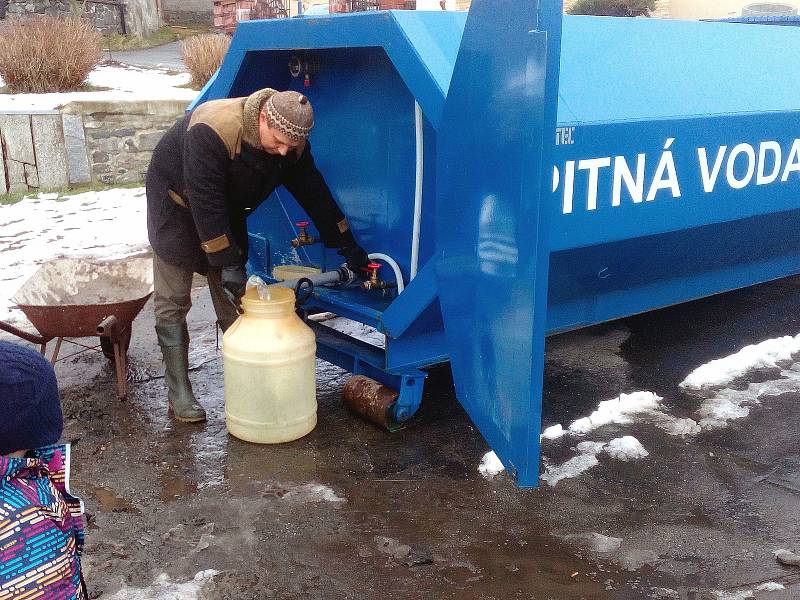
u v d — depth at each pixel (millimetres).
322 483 3391
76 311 3850
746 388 4430
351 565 2840
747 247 4629
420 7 7895
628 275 4098
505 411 2801
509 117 2594
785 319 5699
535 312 2541
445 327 3332
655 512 3215
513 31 2525
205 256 3791
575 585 2744
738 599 2658
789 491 3381
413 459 3605
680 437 3857
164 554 2891
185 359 3949
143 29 24094
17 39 12125
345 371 4609
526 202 2527
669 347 5145
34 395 1380
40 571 1350
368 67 3742
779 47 4527
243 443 3738
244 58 4012
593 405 4258
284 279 4234
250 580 2742
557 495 3330
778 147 4160
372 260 3977
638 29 3898
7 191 9398
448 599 2660
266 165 3430
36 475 1436
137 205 8828
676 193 3680
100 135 9688
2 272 6270
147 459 3582
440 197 3217
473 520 3137
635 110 3473
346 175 4059
